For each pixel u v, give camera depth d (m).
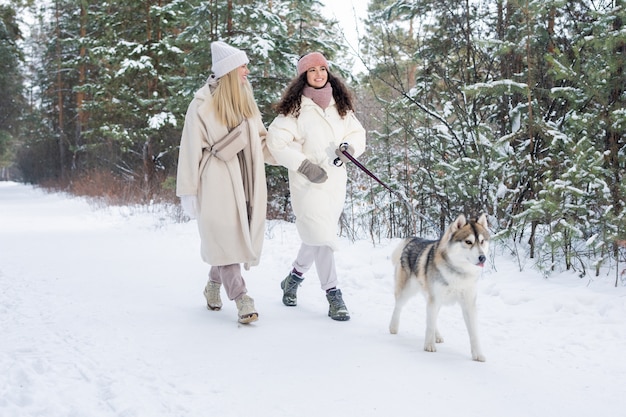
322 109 4.83
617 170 5.72
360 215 8.56
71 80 30.39
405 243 4.39
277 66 11.84
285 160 4.67
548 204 5.44
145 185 17.48
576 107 6.20
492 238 6.02
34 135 33.81
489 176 6.61
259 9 11.80
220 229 4.54
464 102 7.16
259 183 4.72
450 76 8.19
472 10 7.78
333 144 4.83
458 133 7.64
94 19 18.92
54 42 29.59
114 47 16.61
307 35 12.41
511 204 6.86
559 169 6.14
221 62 4.52
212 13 11.83
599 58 5.87
